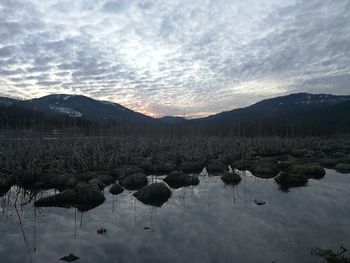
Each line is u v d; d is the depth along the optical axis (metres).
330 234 11.61
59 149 35.38
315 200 16.88
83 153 33.50
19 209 15.33
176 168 29.03
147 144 46.16
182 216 14.05
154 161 33.00
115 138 51.22
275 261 9.35
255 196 17.91
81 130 66.38
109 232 12.01
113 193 19.00
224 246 10.58
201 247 10.52
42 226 12.71
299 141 63.91
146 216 14.08
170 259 9.62
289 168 27.23
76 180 21.39
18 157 27.61
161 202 16.66
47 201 16.20
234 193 18.75
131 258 9.71
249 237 11.35
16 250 10.34
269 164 28.64
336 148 50.50
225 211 14.80
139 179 21.64
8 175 22.61
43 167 26.77
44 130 60.41
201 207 15.56
